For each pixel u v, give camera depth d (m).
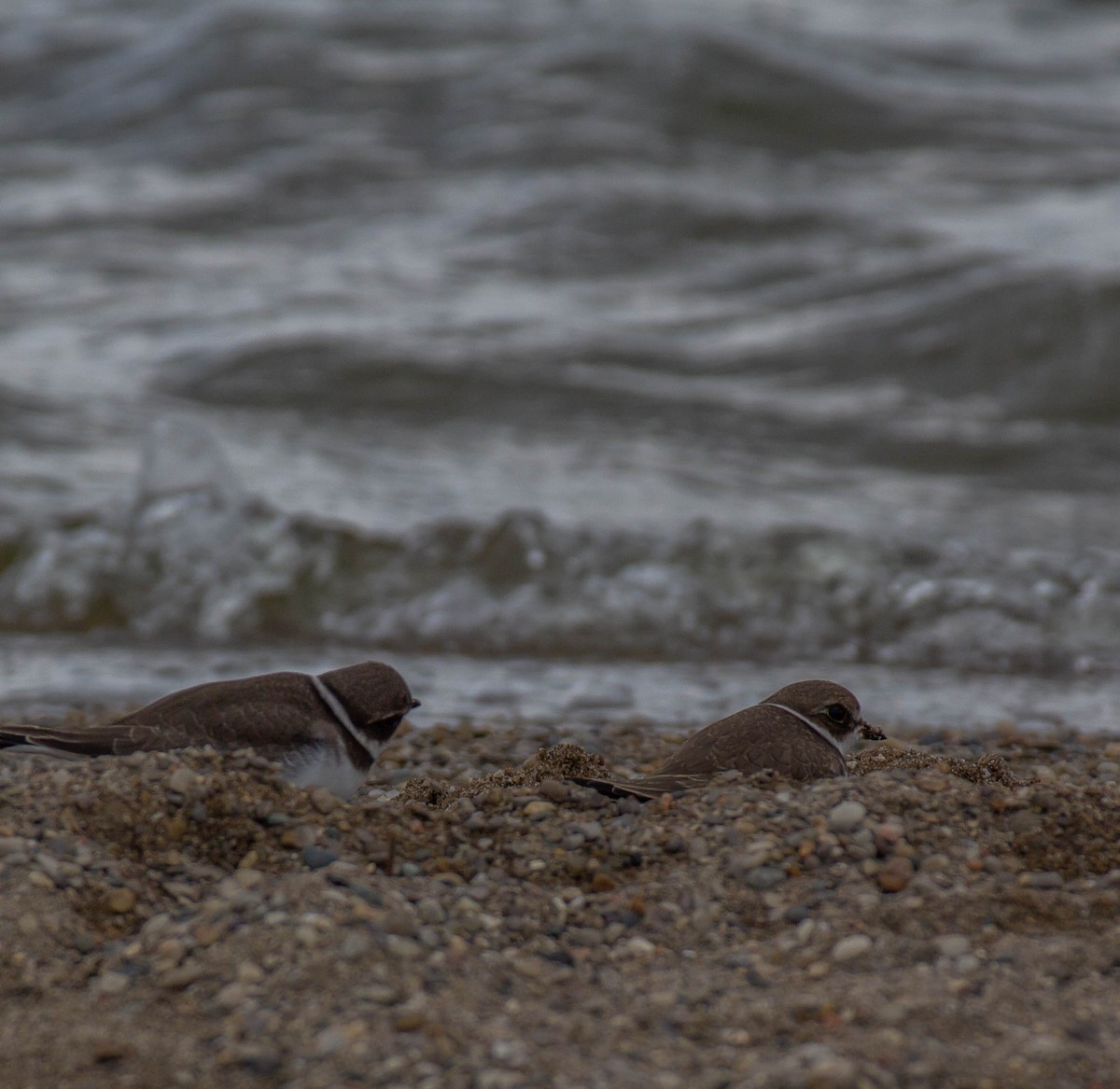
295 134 35.88
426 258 30.58
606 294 29.14
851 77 39.34
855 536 17.39
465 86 37.69
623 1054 5.29
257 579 16.75
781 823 7.01
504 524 17.25
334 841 6.74
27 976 5.72
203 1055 5.26
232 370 24.95
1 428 21.55
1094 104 39.69
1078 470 22.91
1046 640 15.84
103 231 31.64
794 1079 5.05
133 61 40.59
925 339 26.58
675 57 37.94
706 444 23.33
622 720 12.34
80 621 16.42
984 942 6.10
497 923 6.30
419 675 14.33
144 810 6.70
